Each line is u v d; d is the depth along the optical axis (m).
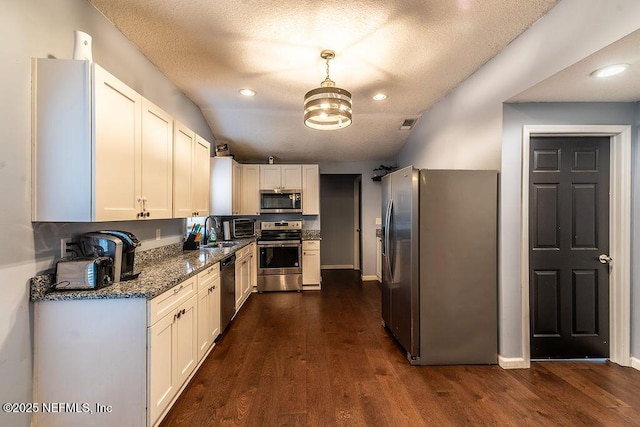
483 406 1.83
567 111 2.27
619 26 1.42
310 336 2.88
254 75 2.63
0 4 1.28
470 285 2.37
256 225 5.02
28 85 1.41
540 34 1.88
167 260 2.56
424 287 2.35
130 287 1.62
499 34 2.04
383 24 1.89
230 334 2.93
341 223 6.41
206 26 1.92
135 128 1.80
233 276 3.25
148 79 2.38
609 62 1.65
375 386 2.05
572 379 2.13
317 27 1.92
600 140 2.37
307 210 4.81
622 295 2.31
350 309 3.71
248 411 1.78
